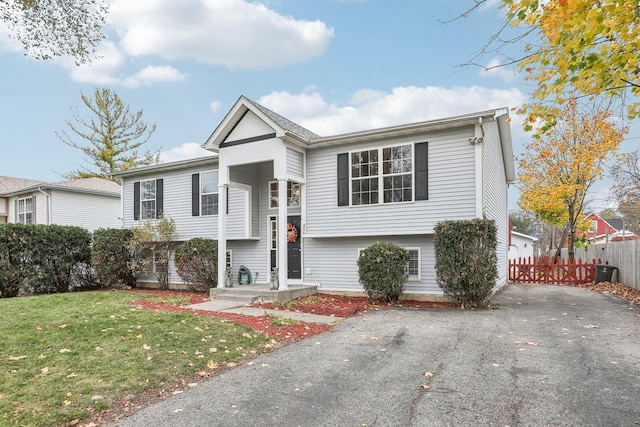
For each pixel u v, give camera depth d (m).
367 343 6.03
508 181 16.52
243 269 13.06
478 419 3.41
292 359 5.29
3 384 4.08
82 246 14.32
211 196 13.75
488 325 7.04
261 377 4.58
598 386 4.10
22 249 12.55
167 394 4.08
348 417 3.48
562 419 3.39
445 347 5.68
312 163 11.64
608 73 4.29
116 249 13.85
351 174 11.05
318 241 11.74
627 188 20.84
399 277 9.58
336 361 5.16
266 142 11.09
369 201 10.79
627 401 3.73
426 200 10.03
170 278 14.49
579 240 25.56
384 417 3.47
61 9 9.75
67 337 5.78
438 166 9.95
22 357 4.91
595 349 5.45
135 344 5.56
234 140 11.63
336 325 7.44
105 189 23.31
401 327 7.04
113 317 7.08
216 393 4.09
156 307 8.98
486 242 8.80
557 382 4.23
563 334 6.32
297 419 3.46
